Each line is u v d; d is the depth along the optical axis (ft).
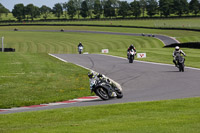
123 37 422.41
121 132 33.47
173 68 119.24
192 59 152.56
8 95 74.69
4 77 101.04
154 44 343.26
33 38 441.68
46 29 577.84
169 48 232.12
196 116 40.47
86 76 104.17
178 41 345.51
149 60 155.43
